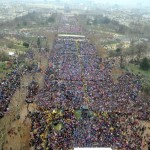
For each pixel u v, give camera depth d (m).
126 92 170.25
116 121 132.62
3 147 110.69
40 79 186.50
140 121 138.12
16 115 135.62
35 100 152.38
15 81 174.75
